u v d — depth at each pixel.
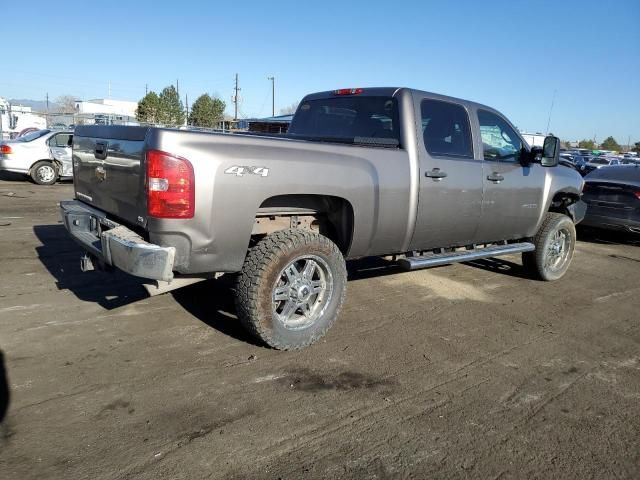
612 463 2.89
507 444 3.01
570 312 5.46
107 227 4.12
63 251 6.70
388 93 4.88
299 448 2.87
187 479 2.56
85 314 4.56
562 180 6.40
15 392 3.25
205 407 3.21
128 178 3.71
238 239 3.63
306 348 4.16
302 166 3.85
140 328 4.32
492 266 7.32
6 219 8.84
